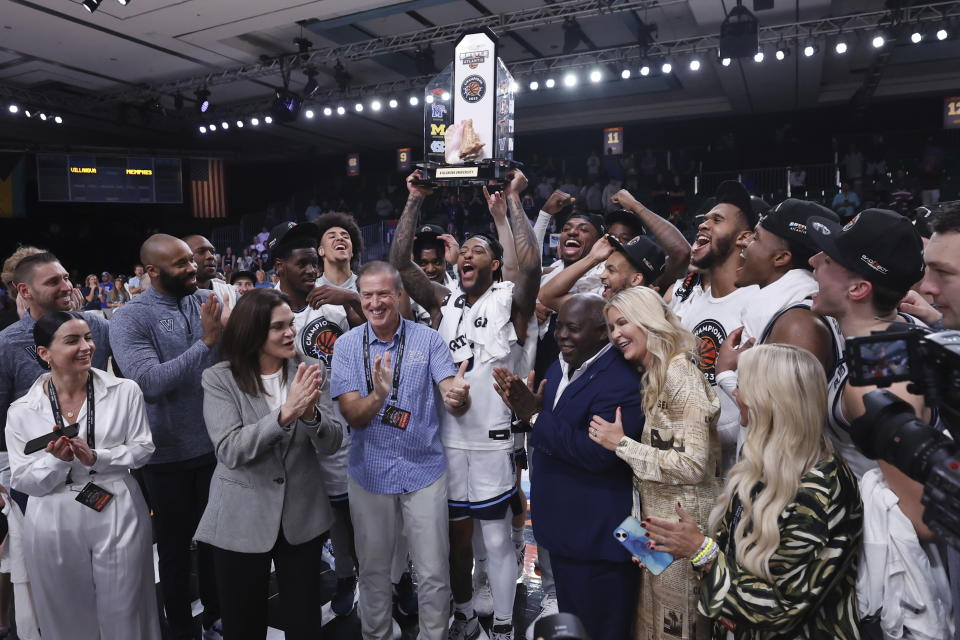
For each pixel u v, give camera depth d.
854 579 1.58
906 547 1.48
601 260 3.06
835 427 1.75
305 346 3.32
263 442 2.22
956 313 1.75
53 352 2.45
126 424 2.58
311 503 2.39
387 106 14.62
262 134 17.97
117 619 2.53
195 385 2.92
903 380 1.25
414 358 2.63
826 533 1.50
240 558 2.31
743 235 2.43
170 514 2.93
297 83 13.48
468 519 2.90
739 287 2.42
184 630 2.93
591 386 2.21
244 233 19.66
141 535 2.60
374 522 2.59
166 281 3.01
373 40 11.06
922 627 1.48
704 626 2.03
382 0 9.00
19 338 2.94
